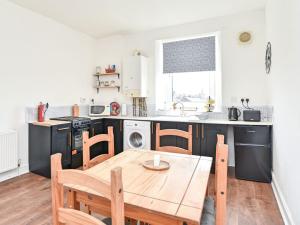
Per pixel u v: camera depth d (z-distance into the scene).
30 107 3.38
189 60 4.07
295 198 1.75
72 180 0.91
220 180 1.06
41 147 3.20
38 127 3.22
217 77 3.91
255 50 3.52
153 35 4.32
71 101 4.22
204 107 4.00
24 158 3.34
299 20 1.59
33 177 3.17
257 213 2.20
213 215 1.39
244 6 3.32
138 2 3.12
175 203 1.00
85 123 3.73
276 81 2.62
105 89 4.78
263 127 3.02
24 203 2.38
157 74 4.36
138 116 4.36
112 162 1.64
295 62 1.74
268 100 3.34
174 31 4.11
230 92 3.71
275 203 2.41
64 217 0.95
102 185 0.81
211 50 3.89
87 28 4.20
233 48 3.66
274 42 2.70
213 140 3.36
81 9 3.35
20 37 3.25
